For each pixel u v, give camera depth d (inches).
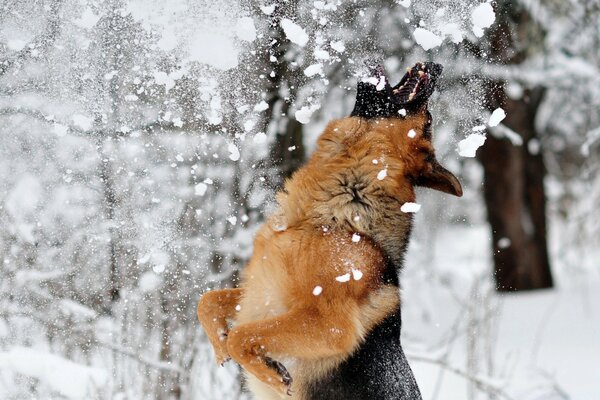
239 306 157.6
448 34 165.5
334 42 174.6
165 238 206.5
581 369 286.7
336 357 154.0
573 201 573.0
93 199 215.0
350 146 161.8
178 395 199.6
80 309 200.7
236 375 206.1
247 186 216.5
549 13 411.8
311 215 155.3
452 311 400.8
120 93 178.2
